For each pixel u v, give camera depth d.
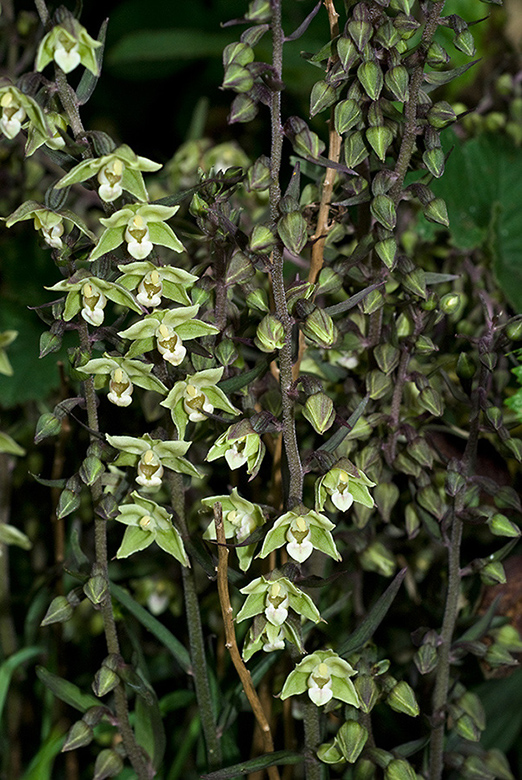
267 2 0.54
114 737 0.66
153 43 0.88
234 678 0.66
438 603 0.65
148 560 0.69
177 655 0.60
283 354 0.56
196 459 0.66
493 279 0.70
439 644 0.60
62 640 0.67
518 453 0.58
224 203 0.57
